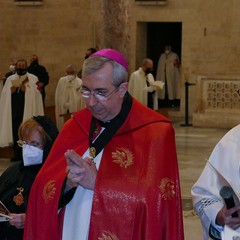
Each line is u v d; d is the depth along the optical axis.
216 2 22.92
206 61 23.27
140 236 3.44
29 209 3.74
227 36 22.95
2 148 14.69
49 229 3.63
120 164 3.52
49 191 3.64
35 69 20.34
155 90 19.28
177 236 3.49
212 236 3.74
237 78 19.45
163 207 3.45
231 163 3.73
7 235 4.69
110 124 3.62
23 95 14.77
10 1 24.91
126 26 14.54
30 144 4.52
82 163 3.47
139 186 3.46
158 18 23.59
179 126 20.11
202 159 14.22
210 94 19.78
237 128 3.87
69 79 17.75
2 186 4.72
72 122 3.83
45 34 24.80
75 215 3.61
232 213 3.49
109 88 3.47
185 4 23.25
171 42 26.52
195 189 3.84
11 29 25.08
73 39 24.61
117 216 3.44
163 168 3.50
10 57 25.20
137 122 3.62
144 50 24.78
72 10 24.47
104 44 14.58
